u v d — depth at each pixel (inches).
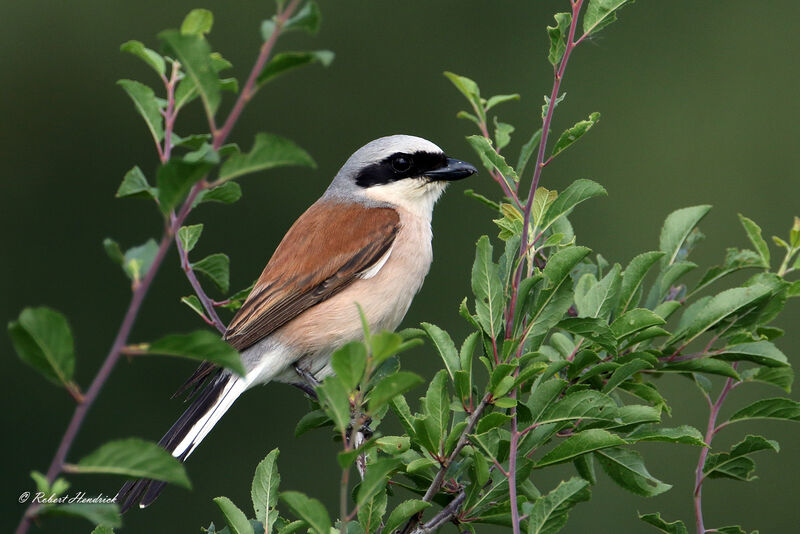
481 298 216.2
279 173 590.9
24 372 543.2
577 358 220.2
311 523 156.1
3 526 517.3
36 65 606.2
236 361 132.0
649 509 473.4
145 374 543.8
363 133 615.2
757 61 626.5
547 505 190.7
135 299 132.6
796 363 509.0
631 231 596.4
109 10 618.2
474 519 209.3
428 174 332.2
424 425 202.1
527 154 245.4
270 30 137.6
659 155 612.4
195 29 183.5
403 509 195.2
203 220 577.9
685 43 632.4
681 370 237.1
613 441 202.5
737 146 607.8
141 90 190.7
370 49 618.2
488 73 622.2
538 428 213.3
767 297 230.7
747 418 234.8
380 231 317.4
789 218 587.8
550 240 222.1
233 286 568.4
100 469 128.6
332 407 150.6
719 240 586.6
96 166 602.2
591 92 624.4
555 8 626.8
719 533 230.8
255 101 604.7
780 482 474.6
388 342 150.6
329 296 309.1
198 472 524.7
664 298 249.0
